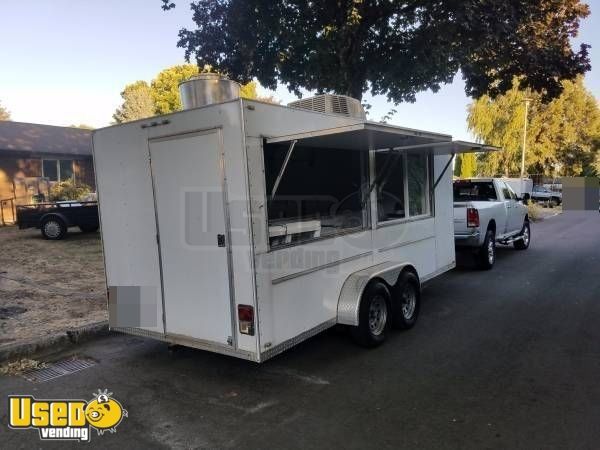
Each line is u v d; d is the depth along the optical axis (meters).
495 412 3.33
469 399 3.54
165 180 4.05
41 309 5.98
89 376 4.16
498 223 9.38
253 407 3.51
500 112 31.48
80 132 21.09
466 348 4.66
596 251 10.68
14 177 16.95
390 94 10.27
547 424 3.15
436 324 5.49
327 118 4.45
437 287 7.43
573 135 32.59
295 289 3.98
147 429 3.22
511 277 8.08
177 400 3.66
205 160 3.74
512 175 34.44
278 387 3.85
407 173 5.86
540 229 16.12
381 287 4.78
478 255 8.68
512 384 3.79
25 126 19.77
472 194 10.11
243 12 8.30
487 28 7.54
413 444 2.95
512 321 5.52
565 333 5.04
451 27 7.79
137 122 4.19
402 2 8.55
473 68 9.29
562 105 31.34
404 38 9.30
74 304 6.22
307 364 4.33
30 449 3.02
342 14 8.66
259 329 3.62
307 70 9.52
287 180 4.53
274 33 8.66
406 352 4.59
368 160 5.04
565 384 3.77
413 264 5.82
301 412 3.41
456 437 3.02
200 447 2.98
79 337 5.08
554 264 9.16
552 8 9.21
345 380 3.95
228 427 3.22
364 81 9.66
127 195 4.38
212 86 4.52
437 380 3.91
